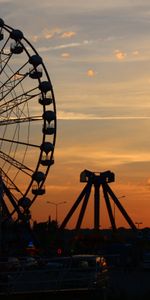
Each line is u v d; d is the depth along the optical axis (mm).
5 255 78188
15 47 72312
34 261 38438
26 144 70750
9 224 74500
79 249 118250
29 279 35156
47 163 71250
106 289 37656
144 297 43250
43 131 72188
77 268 36281
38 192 70562
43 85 72375
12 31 72312
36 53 73062
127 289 50688
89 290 35156
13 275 36531
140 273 80750
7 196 69375
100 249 116500
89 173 124375
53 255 94250
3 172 67000
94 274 36219
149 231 129375
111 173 125562
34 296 33406
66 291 34406
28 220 73438
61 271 35594
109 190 125812
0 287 33562
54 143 72250
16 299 32906
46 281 34219
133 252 101562
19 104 69000
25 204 69500
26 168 69500
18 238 80500
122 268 94625
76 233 119375
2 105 68062
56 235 119250
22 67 69500
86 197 122375
